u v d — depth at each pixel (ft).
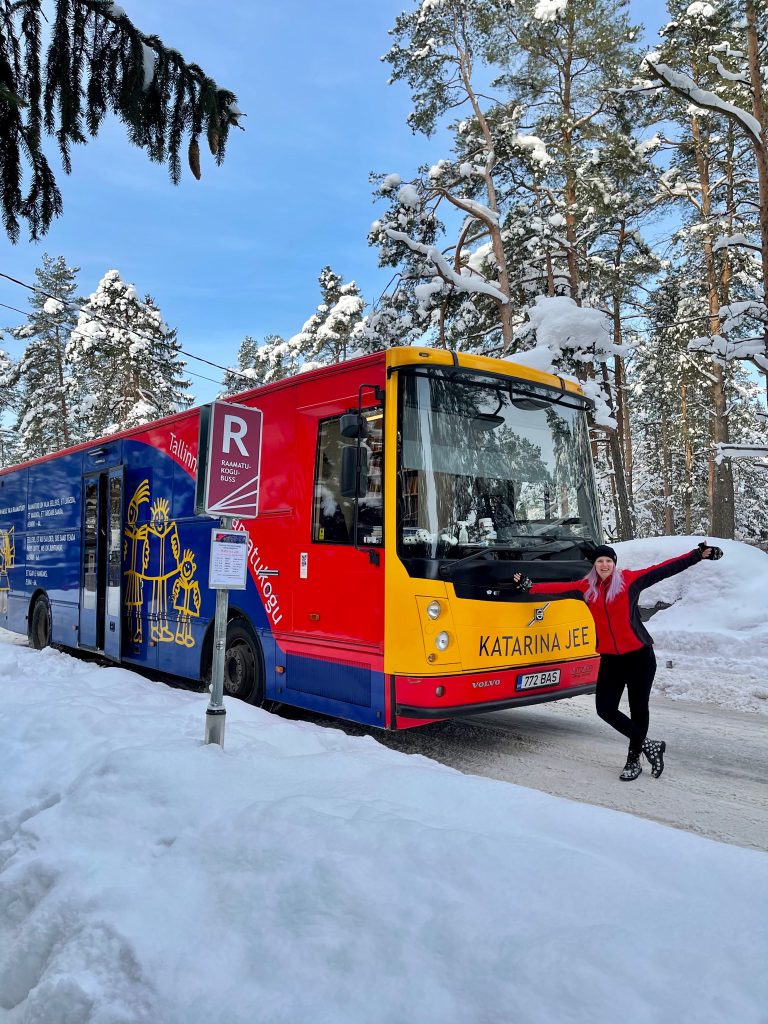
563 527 20.48
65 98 18.66
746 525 131.54
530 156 67.92
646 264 84.84
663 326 88.94
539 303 57.41
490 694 17.81
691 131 80.53
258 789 11.98
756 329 55.62
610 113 68.85
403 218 66.69
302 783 12.34
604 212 69.46
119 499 30.68
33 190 19.21
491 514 18.79
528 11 66.28
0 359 168.76
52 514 37.29
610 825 10.08
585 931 7.29
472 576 17.72
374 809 10.61
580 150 69.92
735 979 6.60
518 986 6.64
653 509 143.64
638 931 7.34
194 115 19.86
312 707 19.54
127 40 18.90
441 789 11.76
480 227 77.56
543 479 20.30
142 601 28.73
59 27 18.24
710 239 75.82
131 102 19.13
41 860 10.09
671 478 134.82
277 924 8.02
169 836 10.59
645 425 131.54
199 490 14.82
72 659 28.22
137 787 12.05
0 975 8.61
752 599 36.06
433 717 16.75
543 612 19.01
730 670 30.07
